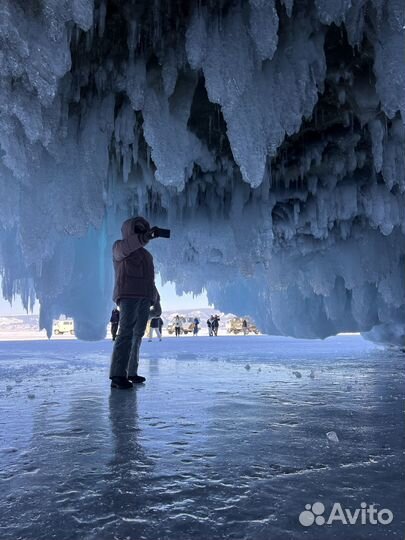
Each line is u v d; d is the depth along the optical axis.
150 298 4.12
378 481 1.52
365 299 11.29
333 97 5.14
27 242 5.23
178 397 3.36
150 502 1.35
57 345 15.31
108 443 2.04
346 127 5.85
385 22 3.72
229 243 8.69
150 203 8.78
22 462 1.76
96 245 9.05
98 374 5.23
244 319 36.16
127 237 4.04
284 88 4.16
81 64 4.38
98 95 4.90
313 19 3.95
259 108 4.25
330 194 7.59
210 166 6.69
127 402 3.14
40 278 7.88
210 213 8.57
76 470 1.65
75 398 3.33
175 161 4.79
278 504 1.33
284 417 2.60
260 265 11.30
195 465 1.71
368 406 2.95
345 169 6.96
